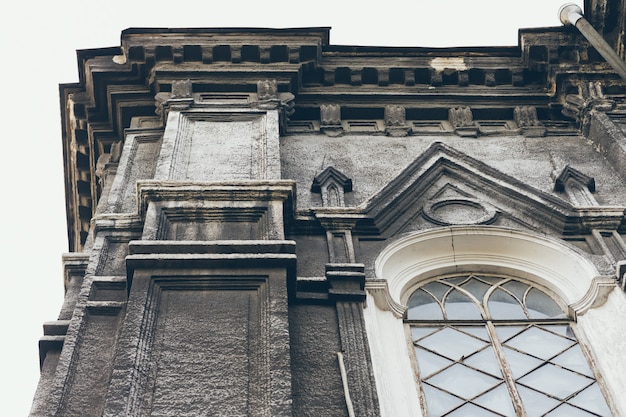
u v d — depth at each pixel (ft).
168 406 35.63
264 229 45.50
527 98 64.95
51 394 38.22
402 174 54.03
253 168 52.42
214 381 36.81
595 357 42.65
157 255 41.75
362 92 64.44
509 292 47.32
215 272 41.50
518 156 59.62
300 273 45.91
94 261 46.57
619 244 49.08
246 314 39.99
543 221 50.98
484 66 66.23
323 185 53.78
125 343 37.78
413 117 64.18
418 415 39.17
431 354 42.65
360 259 47.29
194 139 55.88
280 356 37.29
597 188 55.72
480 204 52.75
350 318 42.22
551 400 40.32
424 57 66.54
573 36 65.72
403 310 44.45
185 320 39.58
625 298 44.39
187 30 63.67
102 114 63.93
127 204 53.01
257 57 63.77
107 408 34.88
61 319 45.16
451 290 47.29
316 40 64.59
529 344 43.57
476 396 40.37
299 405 37.68
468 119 63.10
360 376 39.19
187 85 61.67
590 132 61.36
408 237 49.03
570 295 46.44
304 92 64.03
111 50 65.16
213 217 46.14
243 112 59.16
